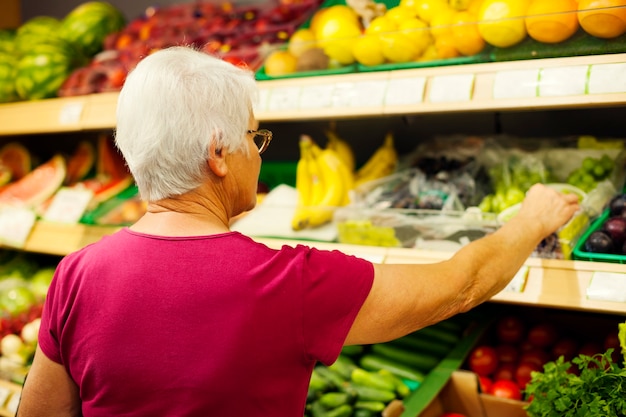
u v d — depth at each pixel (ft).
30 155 10.78
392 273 3.80
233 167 3.75
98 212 8.42
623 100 4.74
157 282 3.49
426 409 5.46
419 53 5.90
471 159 6.54
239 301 3.43
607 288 4.69
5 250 10.39
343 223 6.11
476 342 6.32
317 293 3.51
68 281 3.77
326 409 5.61
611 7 4.78
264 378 3.46
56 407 3.97
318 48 6.53
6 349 8.15
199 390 3.40
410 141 8.01
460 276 4.05
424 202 6.26
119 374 3.51
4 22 12.41
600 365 4.55
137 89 3.58
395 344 6.46
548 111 7.06
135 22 9.52
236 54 7.32
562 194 4.88
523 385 5.91
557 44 5.19
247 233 6.93
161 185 3.62
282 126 9.08
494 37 5.38
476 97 5.40
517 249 4.46
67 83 8.80
